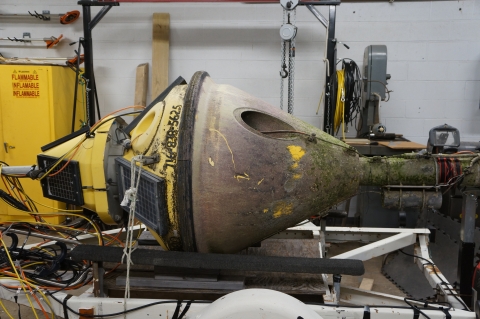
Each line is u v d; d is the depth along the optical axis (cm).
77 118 327
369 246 179
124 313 120
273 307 99
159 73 329
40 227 208
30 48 345
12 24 341
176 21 329
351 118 310
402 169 135
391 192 137
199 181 118
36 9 339
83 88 326
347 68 284
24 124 300
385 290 229
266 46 328
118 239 174
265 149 122
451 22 311
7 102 297
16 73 293
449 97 321
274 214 127
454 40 313
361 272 119
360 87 293
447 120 324
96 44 337
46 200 296
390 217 270
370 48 278
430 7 311
